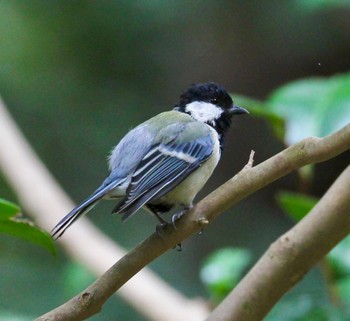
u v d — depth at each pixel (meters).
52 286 11.63
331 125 7.54
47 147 13.49
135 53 14.05
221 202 4.85
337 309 6.96
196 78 14.25
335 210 4.52
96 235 9.14
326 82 7.88
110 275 4.74
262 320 4.71
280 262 4.62
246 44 14.16
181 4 13.71
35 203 8.86
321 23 13.71
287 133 7.55
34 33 14.19
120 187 6.09
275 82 14.29
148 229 12.45
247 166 4.83
